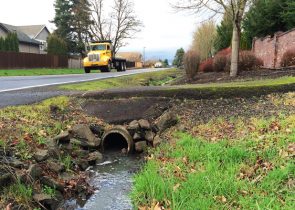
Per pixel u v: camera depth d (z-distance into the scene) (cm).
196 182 542
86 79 1894
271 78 1311
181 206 491
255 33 2406
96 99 1084
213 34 4084
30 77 2152
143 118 990
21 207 496
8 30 5266
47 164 629
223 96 1051
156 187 552
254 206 462
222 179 547
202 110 972
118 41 5953
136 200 554
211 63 2472
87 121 949
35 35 6894
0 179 508
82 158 777
